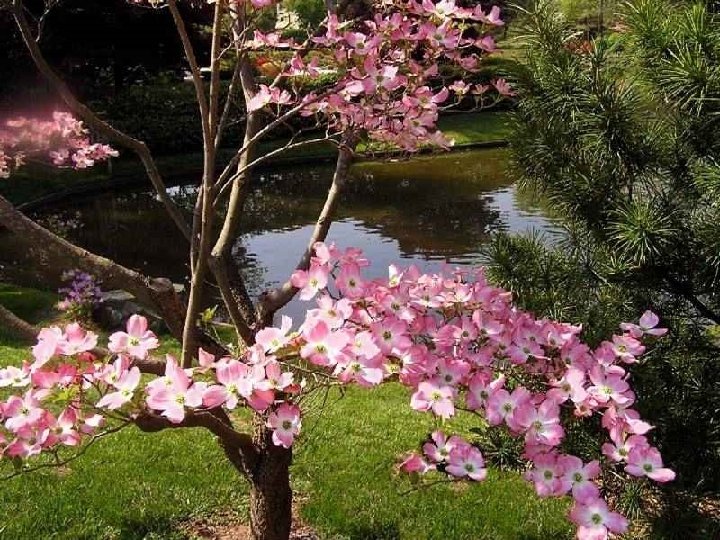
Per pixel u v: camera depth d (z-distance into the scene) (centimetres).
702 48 258
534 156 297
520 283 303
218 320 735
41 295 763
